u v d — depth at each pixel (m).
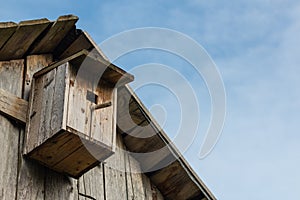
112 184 3.30
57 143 2.74
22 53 3.03
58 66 2.89
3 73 2.93
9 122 2.82
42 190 2.80
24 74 3.00
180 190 3.66
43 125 2.78
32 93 2.93
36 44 3.04
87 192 3.11
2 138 2.75
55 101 2.79
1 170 2.68
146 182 3.57
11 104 2.85
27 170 2.78
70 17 3.00
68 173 2.94
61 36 3.09
